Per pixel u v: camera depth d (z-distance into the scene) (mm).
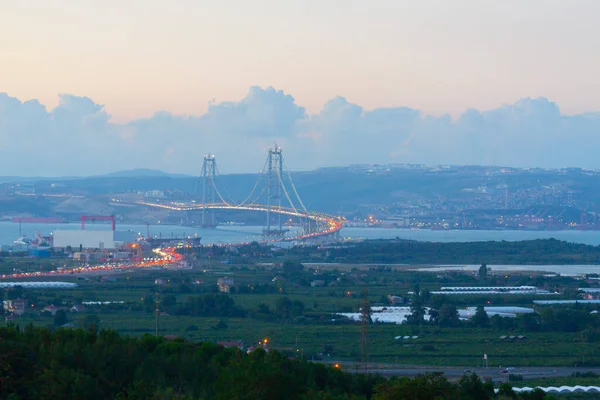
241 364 191500
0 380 170125
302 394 179250
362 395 195000
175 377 190625
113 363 191125
